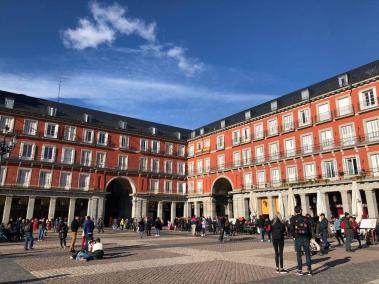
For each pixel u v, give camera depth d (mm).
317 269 9727
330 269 9688
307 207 32312
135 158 48156
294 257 12461
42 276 8609
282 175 36375
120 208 50625
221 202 47406
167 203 51062
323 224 14695
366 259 11781
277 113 38500
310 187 32156
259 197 38219
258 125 41000
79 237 23328
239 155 42969
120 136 47438
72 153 42406
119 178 45938
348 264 10617
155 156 50344
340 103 32000
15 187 37156
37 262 11094
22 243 18625
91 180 43125
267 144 39094
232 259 11945
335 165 31234
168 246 16891
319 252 13781
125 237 24188
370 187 27484
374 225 18812
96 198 42812
